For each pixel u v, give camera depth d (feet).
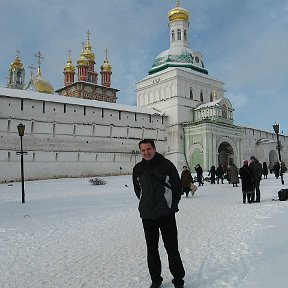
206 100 210.18
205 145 177.78
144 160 17.61
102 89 264.31
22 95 152.56
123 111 178.29
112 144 172.14
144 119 186.50
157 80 207.00
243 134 209.26
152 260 17.47
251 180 51.37
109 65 278.67
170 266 17.11
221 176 106.11
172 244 17.19
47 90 245.86
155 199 17.06
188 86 201.87
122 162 173.88
